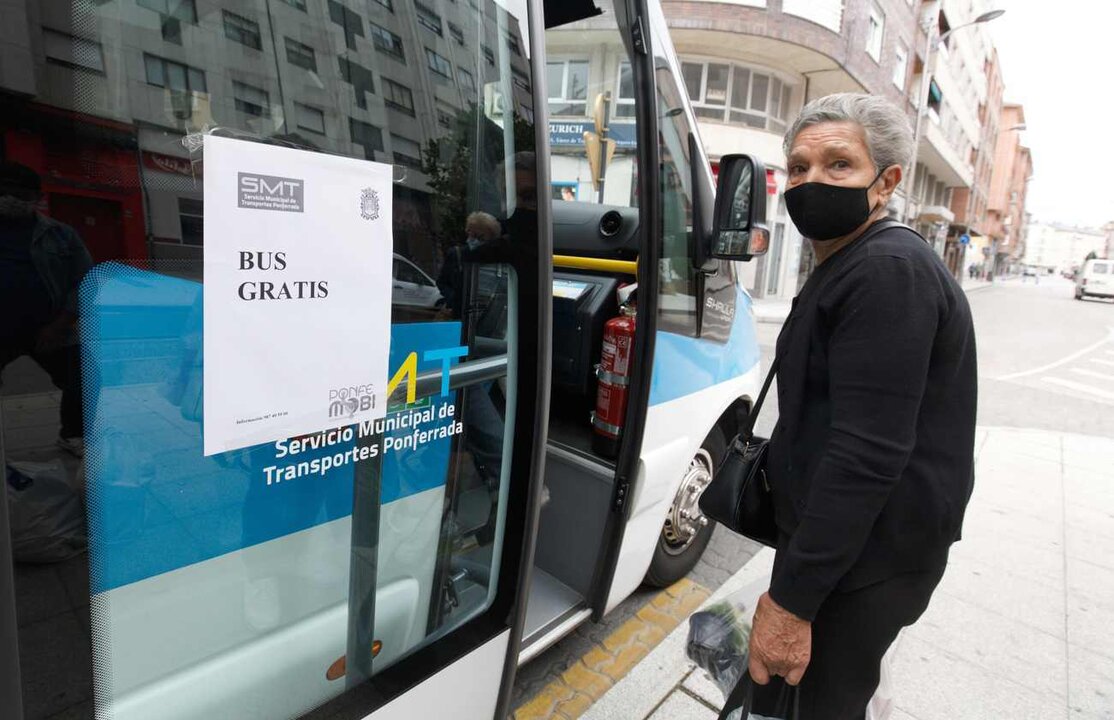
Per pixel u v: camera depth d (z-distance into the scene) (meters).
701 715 2.10
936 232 35.47
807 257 20.53
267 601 1.09
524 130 1.34
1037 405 7.23
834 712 1.36
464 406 1.34
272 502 1.04
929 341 1.13
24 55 0.73
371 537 1.22
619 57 2.71
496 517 1.49
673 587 2.87
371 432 1.16
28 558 0.79
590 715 2.08
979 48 37.72
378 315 1.12
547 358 1.41
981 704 2.27
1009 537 3.57
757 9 14.46
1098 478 4.57
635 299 2.32
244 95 0.92
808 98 17.77
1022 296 32.22
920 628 2.69
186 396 0.90
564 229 2.72
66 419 0.79
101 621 0.88
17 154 0.73
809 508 1.19
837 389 1.17
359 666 1.26
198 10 0.87
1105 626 2.75
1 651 0.76
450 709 1.45
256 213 0.93
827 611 1.33
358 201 1.06
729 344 2.72
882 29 18.94
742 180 2.13
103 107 0.79
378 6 1.09
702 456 2.77
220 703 1.05
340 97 1.03
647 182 1.92
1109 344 13.19
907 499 1.24
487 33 1.27
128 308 0.83
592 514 2.19
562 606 2.16
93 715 0.89
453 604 1.44
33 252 0.75
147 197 0.83
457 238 1.24
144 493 0.89
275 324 0.98
